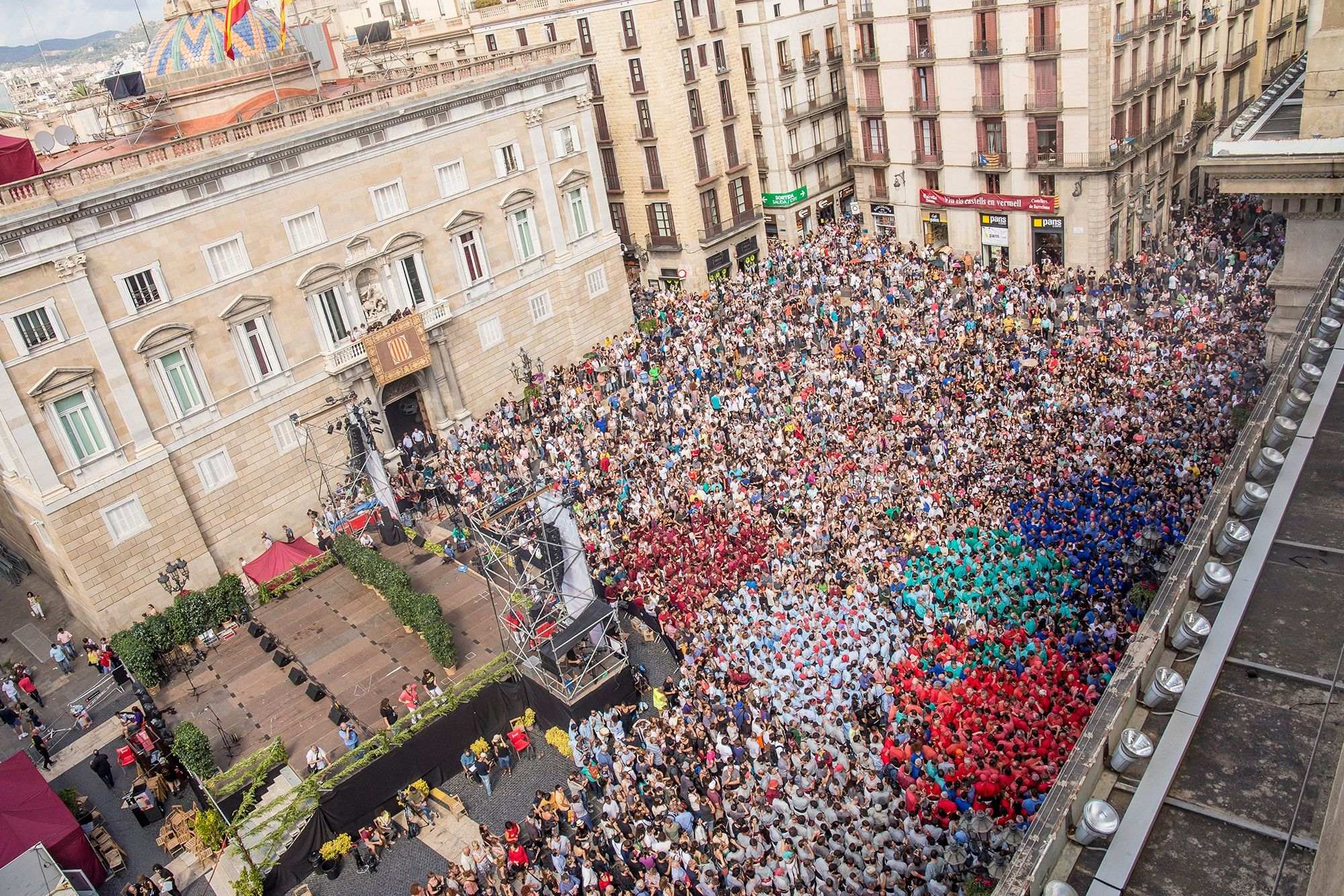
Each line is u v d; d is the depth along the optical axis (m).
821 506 36.06
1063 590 29.17
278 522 44.31
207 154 39.88
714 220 65.00
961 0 55.34
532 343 54.56
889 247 65.06
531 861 27.03
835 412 42.88
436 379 49.97
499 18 65.88
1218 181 26.06
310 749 29.81
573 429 48.00
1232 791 9.23
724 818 25.77
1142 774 9.65
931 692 26.78
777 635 30.73
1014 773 23.33
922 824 22.94
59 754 35.31
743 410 45.25
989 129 57.66
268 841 28.44
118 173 37.75
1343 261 18.16
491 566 37.59
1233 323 41.34
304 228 43.56
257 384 42.62
